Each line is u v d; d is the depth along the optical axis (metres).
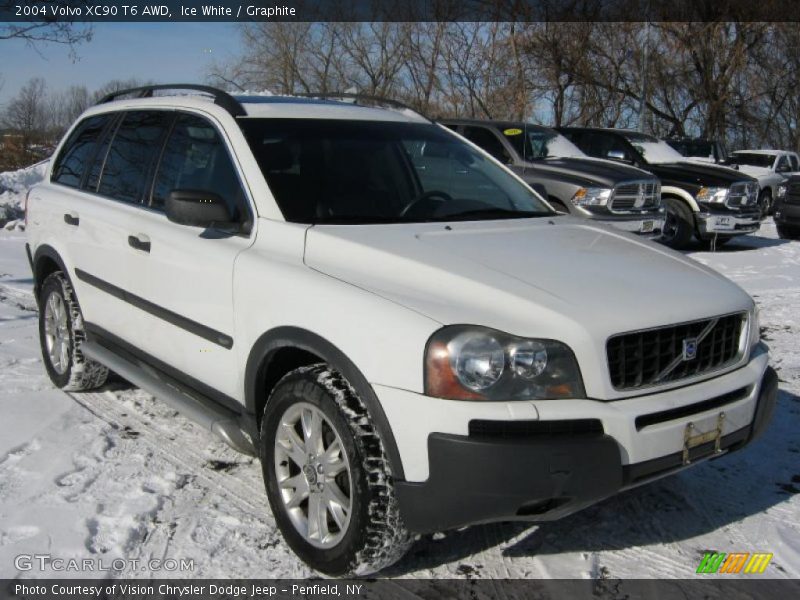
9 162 23.50
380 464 2.91
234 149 3.87
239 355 3.55
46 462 4.16
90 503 3.73
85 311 4.92
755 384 3.34
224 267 3.61
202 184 4.01
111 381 5.51
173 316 3.99
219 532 3.52
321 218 3.63
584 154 11.82
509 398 2.77
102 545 3.39
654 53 28.94
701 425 3.06
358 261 3.25
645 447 2.89
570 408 2.79
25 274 9.45
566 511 2.85
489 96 26.16
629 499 3.91
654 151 13.64
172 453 4.34
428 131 4.61
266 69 28.22
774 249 13.11
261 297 3.38
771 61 31.45
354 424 2.94
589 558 3.38
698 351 3.18
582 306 2.95
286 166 3.81
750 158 22.77
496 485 2.72
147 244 4.15
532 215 4.23
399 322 2.87
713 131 30.86
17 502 3.71
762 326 7.39
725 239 13.51
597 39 27.58
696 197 12.41
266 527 3.58
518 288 3.02
